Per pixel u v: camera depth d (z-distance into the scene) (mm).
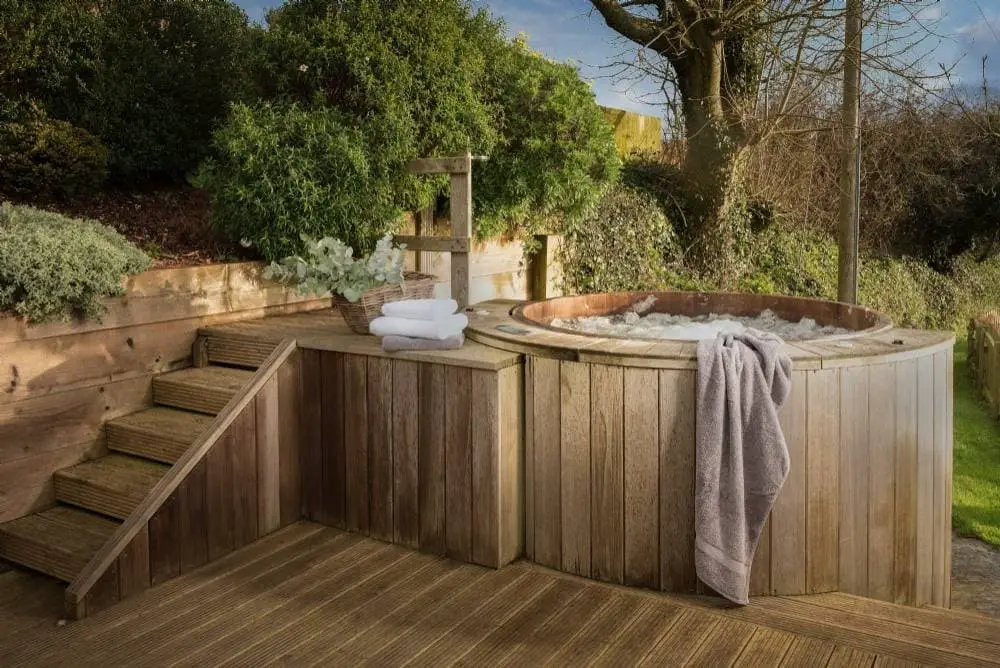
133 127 4914
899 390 2719
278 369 3162
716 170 7832
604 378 2643
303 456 3279
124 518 2934
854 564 2689
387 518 3055
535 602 2543
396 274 3400
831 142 9109
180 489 2768
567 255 6609
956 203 11055
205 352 3676
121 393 3391
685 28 6938
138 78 4930
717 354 2506
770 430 2479
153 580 2693
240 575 2770
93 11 5039
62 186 4352
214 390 3311
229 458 2953
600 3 7367
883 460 2711
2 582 2807
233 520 2980
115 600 2572
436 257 5273
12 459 3014
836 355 2578
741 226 8633
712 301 4465
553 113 5496
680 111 8117
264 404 3104
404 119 4434
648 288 7531
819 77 6945
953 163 10625
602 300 4410
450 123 4727
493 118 5242
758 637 2305
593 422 2682
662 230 7793
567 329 3057
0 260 2902
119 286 3299
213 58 5305
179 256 4117
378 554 2941
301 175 4066
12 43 4473
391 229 4488
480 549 2832
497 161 5414
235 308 3912
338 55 4395
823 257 9656
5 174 4168
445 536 2912
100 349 3297
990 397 6953
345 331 3510
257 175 4090
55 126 4375
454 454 2855
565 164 5594
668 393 2564
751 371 2506
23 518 3035
